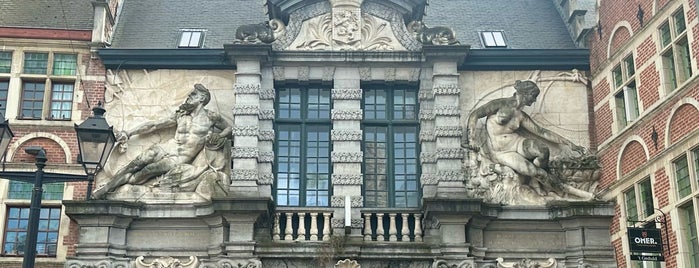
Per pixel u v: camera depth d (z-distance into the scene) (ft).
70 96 64.13
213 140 61.57
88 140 37.63
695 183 50.42
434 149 62.54
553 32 71.97
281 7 64.95
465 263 58.13
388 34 65.21
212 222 59.26
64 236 59.62
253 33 63.67
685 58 53.57
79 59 64.69
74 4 69.46
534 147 61.82
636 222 55.31
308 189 62.59
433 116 63.26
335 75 64.44
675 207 52.21
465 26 72.90
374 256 58.44
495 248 60.03
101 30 64.95
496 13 75.20
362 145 63.46
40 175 36.86
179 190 60.39
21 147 61.87
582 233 59.77
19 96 63.31
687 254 51.16
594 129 64.39
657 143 55.16
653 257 52.80
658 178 54.60
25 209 61.16
